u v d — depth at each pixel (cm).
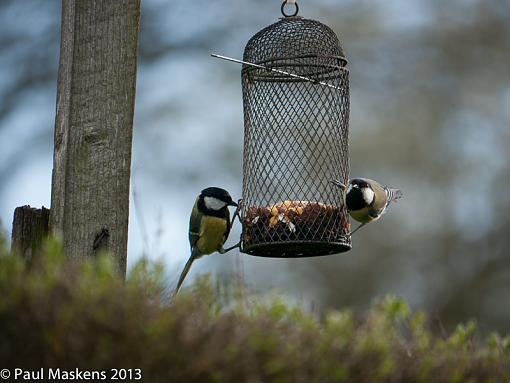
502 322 2734
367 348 752
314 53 1214
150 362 682
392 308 840
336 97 1293
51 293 684
